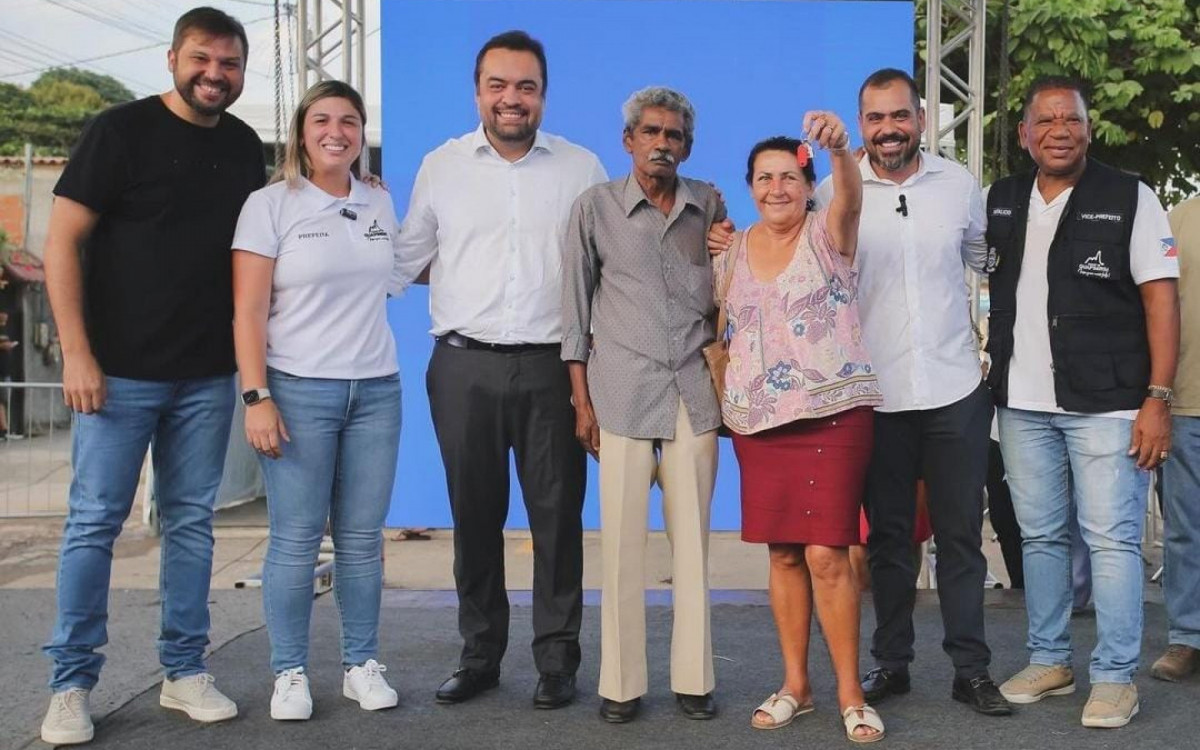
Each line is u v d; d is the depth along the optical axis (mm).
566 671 3838
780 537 3555
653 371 3631
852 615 3555
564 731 3592
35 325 15641
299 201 3633
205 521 3736
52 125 24312
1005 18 5836
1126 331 3691
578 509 3865
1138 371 3662
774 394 3498
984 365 4008
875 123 3691
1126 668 3656
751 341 3568
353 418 3740
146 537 7562
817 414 3443
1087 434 3701
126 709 3789
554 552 3826
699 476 3662
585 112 5977
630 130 3619
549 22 5926
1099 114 9641
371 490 3783
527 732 3584
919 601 5250
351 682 3830
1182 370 4129
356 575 3816
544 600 3854
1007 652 4445
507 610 4004
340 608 3863
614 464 3645
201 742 3498
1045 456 3834
